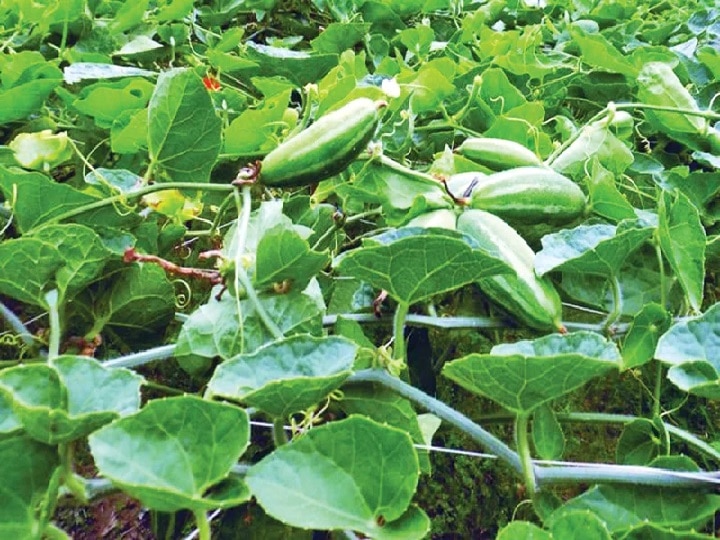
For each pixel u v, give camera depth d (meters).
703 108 1.30
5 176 0.74
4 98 0.99
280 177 0.78
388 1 1.70
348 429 0.50
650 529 0.55
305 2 1.78
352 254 0.61
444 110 1.23
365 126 0.79
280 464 0.49
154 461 0.46
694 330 0.63
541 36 1.67
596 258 0.77
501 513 0.87
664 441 0.72
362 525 0.48
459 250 0.60
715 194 1.08
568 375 0.56
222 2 1.64
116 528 0.85
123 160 1.03
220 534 0.71
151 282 0.76
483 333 0.98
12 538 0.46
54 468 0.48
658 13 2.12
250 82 1.35
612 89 1.43
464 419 0.64
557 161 1.06
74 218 0.79
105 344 0.84
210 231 0.90
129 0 1.33
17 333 0.75
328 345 0.58
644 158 1.15
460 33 1.66
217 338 0.69
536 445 0.66
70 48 1.31
